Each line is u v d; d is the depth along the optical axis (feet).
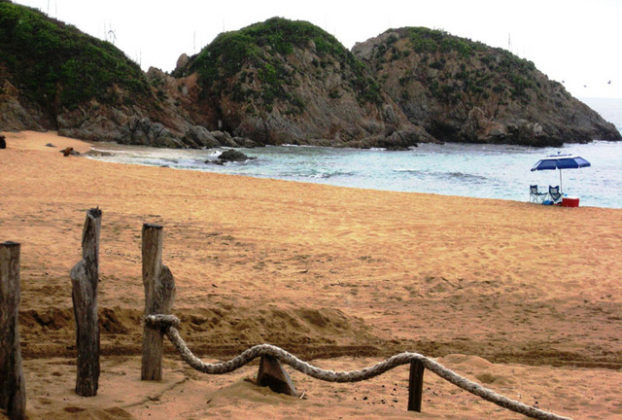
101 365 22.08
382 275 43.47
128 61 228.02
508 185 121.60
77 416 15.33
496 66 330.54
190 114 249.75
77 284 17.15
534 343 29.53
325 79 266.16
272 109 240.53
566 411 19.39
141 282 33.91
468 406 19.65
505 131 290.56
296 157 178.91
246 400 17.84
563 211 77.46
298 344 27.32
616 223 67.92
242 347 25.99
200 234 54.29
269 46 266.57
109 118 197.47
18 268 14.70
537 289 40.78
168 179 92.84
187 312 28.76
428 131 319.27
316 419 16.30
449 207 78.64
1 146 120.67
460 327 32.17
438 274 43.75
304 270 43.98
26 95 199.82
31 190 74.84
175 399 18.08
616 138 327.26
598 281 43.04
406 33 357.82
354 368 24.09
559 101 326.24
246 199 77.41
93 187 80.33
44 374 20.02
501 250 52.19
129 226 55.11
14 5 227.81
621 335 31.30
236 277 40.11
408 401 18.57
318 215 68.33
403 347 28.14
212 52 270.46
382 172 140.87
